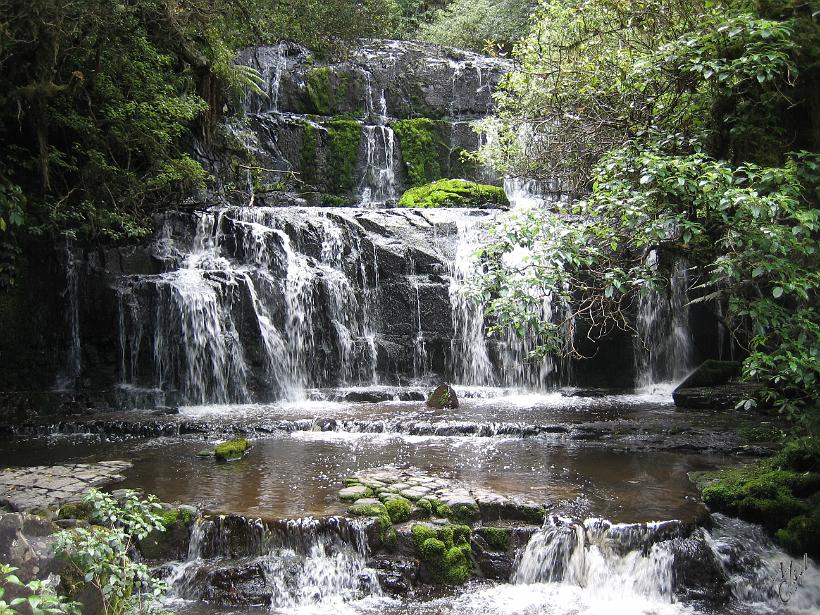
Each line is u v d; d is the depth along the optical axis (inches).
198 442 393.7
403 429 405.7
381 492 280.1
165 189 601.6
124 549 222.2
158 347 522.0
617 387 562.6
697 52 319.3
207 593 239.6
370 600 238.2
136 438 409.7
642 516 257.8
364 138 864.9
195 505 273.9
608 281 307.0
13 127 533.3
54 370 512.7
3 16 434.6
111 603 203.8
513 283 307.0
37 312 507.5
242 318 536.1
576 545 247.4
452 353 570.9
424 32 1128.8
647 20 428.5
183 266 557.6
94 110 567.2
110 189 556.7
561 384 565.6
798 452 296.4
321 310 562.6
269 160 816.9
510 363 564.1
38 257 509.7
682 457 341.4
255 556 251.9
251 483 303.3
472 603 235.5
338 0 730.8
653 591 239.9
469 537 253.8
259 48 871.1
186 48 594.2
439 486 288.8
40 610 150.6
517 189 836.6
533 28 577.3
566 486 293.6
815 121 308.5
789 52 308.3
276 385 535.2
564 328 526.3
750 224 263.0
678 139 347.3
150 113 565.6
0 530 192.7
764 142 320.2
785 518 266.2
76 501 275.6
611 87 401.7
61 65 519.8
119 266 541.0
